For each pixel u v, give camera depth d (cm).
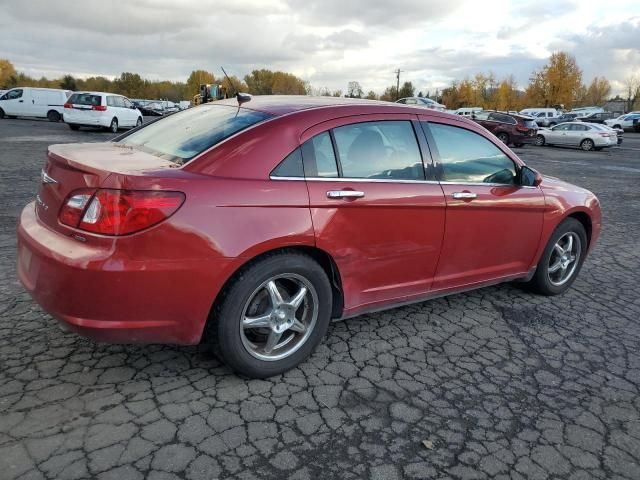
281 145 299
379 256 338
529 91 7594
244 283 284
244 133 296
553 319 427
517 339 385
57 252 260
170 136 337
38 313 375
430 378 324
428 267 370
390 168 344
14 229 596
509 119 2648
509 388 318
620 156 2389
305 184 300
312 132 313
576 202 466
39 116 2833
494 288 494
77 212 263
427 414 286
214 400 287
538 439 271
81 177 265
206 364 323
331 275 331
